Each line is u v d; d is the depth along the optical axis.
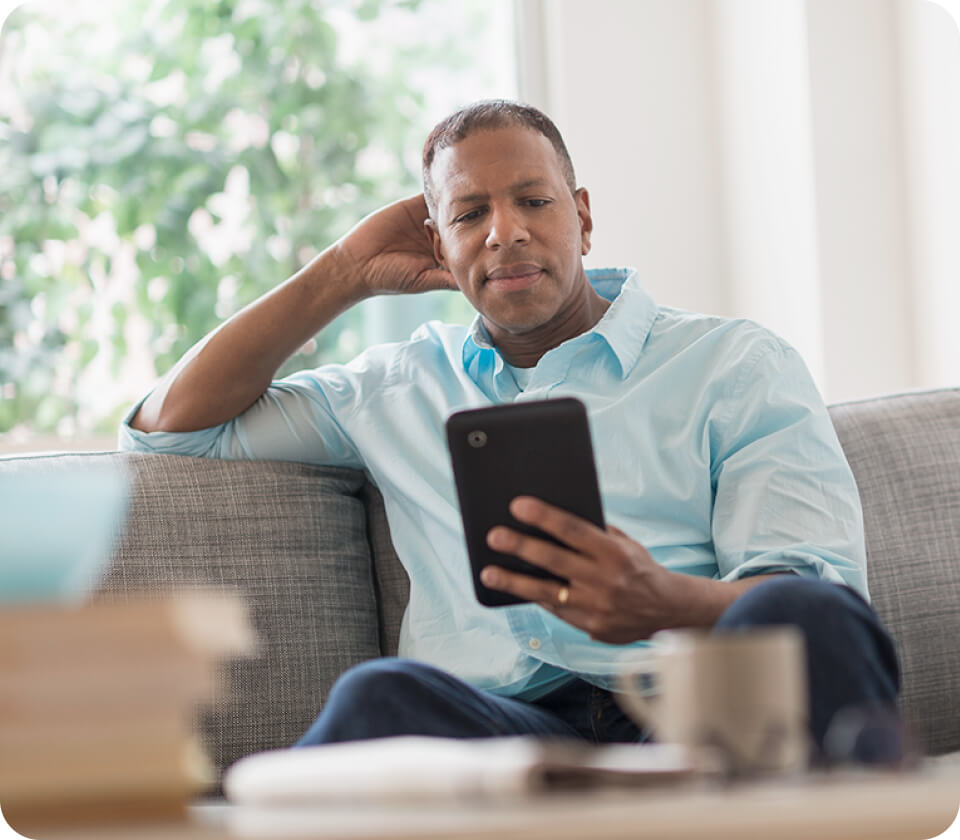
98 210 2.78
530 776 0.79
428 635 1.80
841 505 1.69
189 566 1.80
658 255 2.88
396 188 2.90
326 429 1.98
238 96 2.86
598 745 1.65
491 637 1.75
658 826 0.70
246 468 1.92
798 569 1.58
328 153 2.88
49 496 0.96
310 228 2.86
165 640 0.79
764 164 2.80
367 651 1.90
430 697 1.32
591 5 2.84
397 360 1.99
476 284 1.81
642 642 1.64
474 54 2.94
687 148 2.90
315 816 0.79
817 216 2.68
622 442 1.78
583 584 1.28
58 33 2.80
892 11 2.74
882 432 1.97
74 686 0.79
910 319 2.74
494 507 1.32
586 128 2.83
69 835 0.77
